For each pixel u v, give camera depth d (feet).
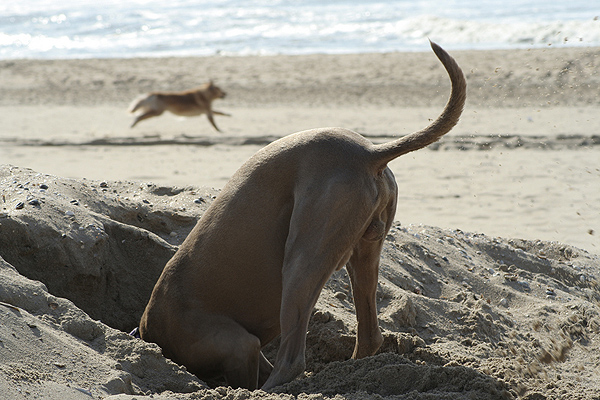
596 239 38.50
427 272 29.25
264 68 117.08
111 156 63.05
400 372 18.44
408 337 22.72
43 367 15.83
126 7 258.98
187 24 200.03
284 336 17.99
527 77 92.48
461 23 153.17
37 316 18.07
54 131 77.46
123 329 25.13
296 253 17.95
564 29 137.49
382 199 18.84
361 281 19.99
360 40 153.07
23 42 177.99
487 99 84.02
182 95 81.87
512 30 141.90
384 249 29.81
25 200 24.66
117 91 105.91
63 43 174.91
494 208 44.75
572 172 53.47
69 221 24.27
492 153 60.64
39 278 23.00
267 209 19.08
